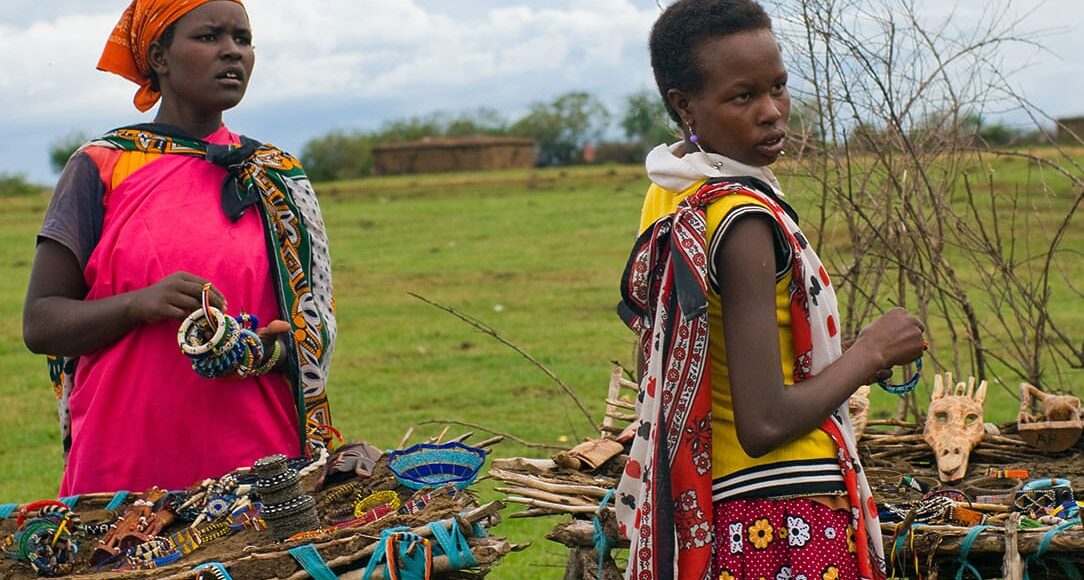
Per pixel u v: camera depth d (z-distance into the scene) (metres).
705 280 2.14
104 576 2.39
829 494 2.23
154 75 3.23
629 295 2.38
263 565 2.38
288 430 3.17
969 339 4.75
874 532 2.28
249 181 3.17
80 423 3.07
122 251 3.01
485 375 9.25
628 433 3.14
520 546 2.50
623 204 28.56
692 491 2.21
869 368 2.22
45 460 7.14
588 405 7.91
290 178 3.28
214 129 3.26
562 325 11.74
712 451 2.26
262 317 3.14
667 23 2.29
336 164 61.84
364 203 34.81
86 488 3.03
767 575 2.21
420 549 2.38
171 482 3.03
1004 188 6.75
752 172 2.26
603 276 15.68
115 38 3.20
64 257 3.01
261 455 3.08
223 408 3.04
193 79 3.12
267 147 3.30
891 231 4.73
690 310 2.13
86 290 3.07
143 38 3.13
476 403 8.20
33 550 2.61
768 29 2.24
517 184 40.12
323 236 3.32
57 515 2.68
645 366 2.48
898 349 2.25
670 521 2.21
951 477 3.21
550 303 13.40
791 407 2.14
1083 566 2.48
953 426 3.37
